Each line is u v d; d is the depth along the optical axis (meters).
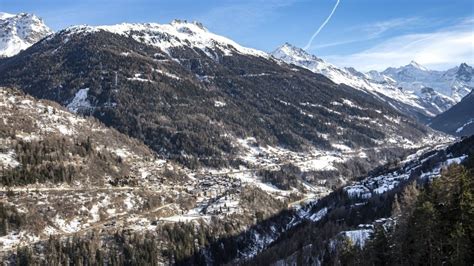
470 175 137.00
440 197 133.00
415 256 133.25
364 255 156.50
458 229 118.31
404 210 165.75
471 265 117.00
